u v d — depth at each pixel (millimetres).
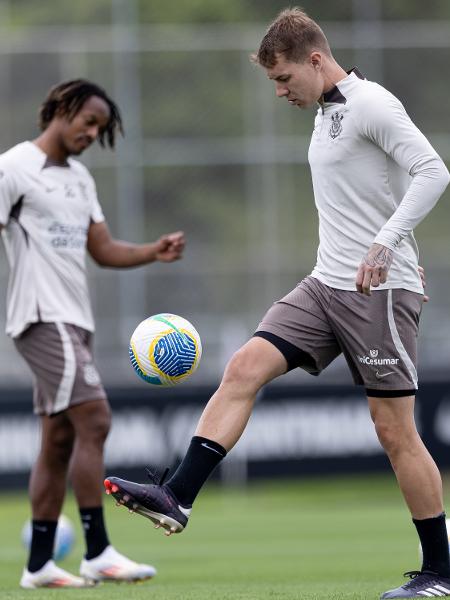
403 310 19594
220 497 55000
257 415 54812
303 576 27328
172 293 57062
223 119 60594
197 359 20172
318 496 54938
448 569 19938
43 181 25703
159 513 18844
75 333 25766
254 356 19578
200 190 59969
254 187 60281
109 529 44188
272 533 40625
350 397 54812
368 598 20266
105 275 56312
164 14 69000
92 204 27312
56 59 60625
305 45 19484
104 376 55281
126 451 54031
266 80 61031
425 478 19734
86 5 67812
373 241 19484
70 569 29672
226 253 58812
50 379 25547
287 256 58906
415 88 63219
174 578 27438
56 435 25938
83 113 25891
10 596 22344
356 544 36062
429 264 58656
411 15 68000
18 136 60594
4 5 69000
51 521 25844
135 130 59625
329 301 19812
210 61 61031
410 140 18953
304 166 60594
